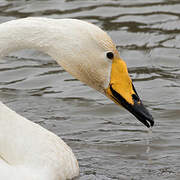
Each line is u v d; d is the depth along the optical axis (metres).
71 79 14.76
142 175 10.25
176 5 18.62
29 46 8.91
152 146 11.52
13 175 8.68
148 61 15.45
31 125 9.32
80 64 9.02
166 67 15.11
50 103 13.48
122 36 16.81
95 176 10.15
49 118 12.77
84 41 8.88
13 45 8.88
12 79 14.73
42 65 15.53
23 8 18.70
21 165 9.00
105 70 9.13
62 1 19.28
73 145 11.61
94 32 8.91
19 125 9.21
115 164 10.77
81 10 18.45
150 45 16.30
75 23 8.91
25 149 9.09
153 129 12.19
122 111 13.12
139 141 11.74
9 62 15.66
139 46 16.30
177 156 11.06
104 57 9.03
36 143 9.16
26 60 15.81
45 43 8.85
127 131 12.19
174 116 12.67
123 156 11.16
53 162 9.13
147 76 14.62
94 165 10.69
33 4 19.03
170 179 10.07
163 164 10.75
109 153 11.29
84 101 13.55
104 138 11.90
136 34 16.89
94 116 12.90
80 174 10.21
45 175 8.96
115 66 9.16
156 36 16.77
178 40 16.48
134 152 11.33
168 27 17.27
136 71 14.95
